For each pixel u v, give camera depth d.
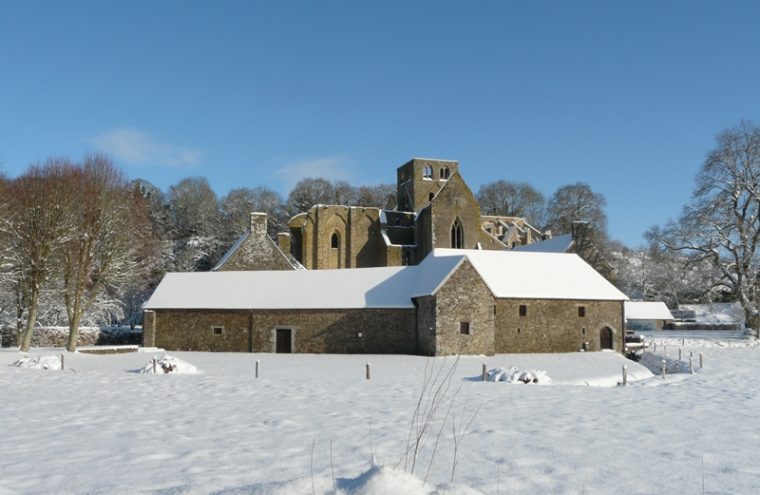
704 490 9.17
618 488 9.22
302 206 118.62
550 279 51.53
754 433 13.79
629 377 31.36
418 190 92.88
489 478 9.69
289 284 51.91
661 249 65.81
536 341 49.12
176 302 51.78
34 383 24.91
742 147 61.31
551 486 9.27
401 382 25.69
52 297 55.78
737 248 61.56
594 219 104.00
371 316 48.03
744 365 38.53
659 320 82.31
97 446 12.18
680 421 15.42
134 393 21.30
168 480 9.44
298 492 7.20
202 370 32.56
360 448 11.92
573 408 17.70
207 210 107.12
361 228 86.19
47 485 9.24
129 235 53.09
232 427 14.29
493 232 98.00
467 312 44.81
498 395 21.08
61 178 47.22
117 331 61.47
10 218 44.59
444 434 13.41
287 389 22.47
